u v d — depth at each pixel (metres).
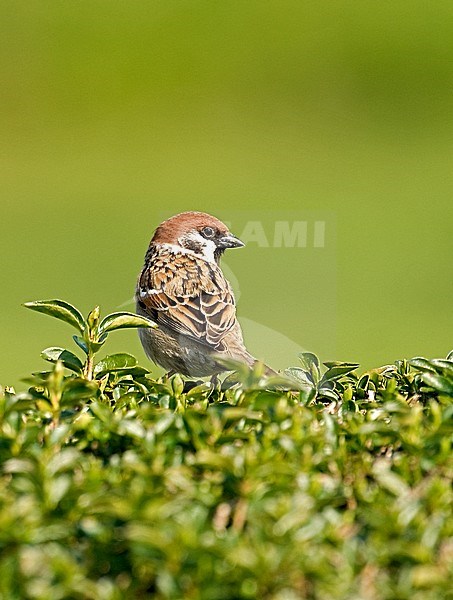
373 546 5.62
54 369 7.28
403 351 34.56
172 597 5.27
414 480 6.54
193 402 8.23
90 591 5.28
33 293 40.38
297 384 8.04
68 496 5.88
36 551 5.41
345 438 7.14
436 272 44.22
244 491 5.97
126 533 5.59
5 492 6.07
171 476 5.99
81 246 47.50
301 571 5.35
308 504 5.74
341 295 41.34
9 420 6.78
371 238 48.81
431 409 7.09
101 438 7.00
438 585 5.28
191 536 5.39
